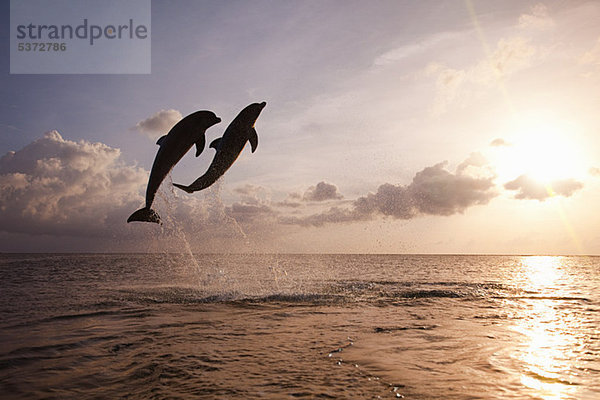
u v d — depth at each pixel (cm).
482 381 373
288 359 439
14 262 3381
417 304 907
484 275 2202
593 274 2483
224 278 1614
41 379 374
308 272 2139
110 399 324
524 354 474
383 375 386
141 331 584
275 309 811
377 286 1325
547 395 340
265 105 834
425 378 378
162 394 335
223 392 338
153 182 754
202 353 463
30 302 876
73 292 1072
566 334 591
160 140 782
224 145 797
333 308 832
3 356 448
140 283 1361
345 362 429
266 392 338
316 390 344
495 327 640
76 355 454
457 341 536
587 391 352
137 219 762
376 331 596
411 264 4109
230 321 670
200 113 770
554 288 1371
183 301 916
